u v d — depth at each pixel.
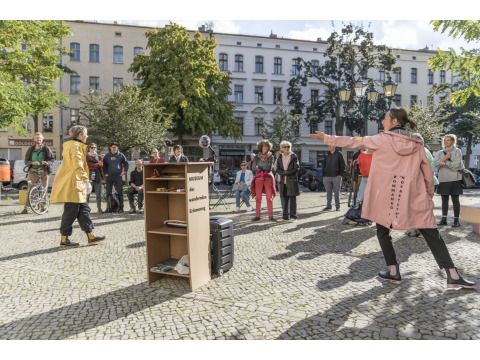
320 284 4.52
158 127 22.84
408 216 4.17
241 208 12.56
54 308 3.86
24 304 3.97
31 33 14.66
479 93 7.23
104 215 10.57
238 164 39.56
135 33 38.19
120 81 37.94
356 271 5.04
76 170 6.48
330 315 3.61
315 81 42.22
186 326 3.42
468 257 5.72
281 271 5.07
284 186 9.62
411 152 4.20
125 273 5.04
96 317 3.63
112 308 3.85
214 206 12.77
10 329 3.40
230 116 31.69
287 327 3.38
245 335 3.24
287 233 7.77
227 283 4.61
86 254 6.06
